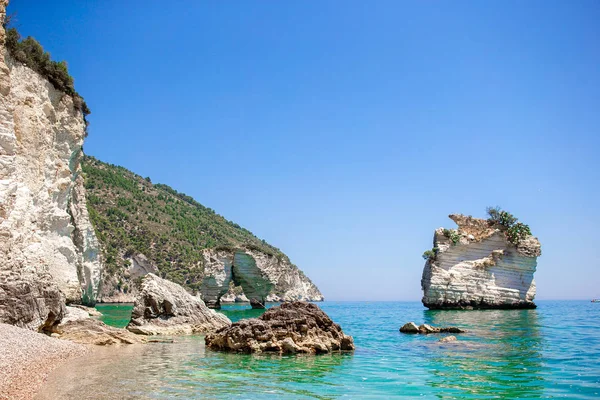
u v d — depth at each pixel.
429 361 17.00
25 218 22.44
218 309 72.62
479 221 62.50
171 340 23.47
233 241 154.62
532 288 60.69
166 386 12.39
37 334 18.38
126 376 13.62
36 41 35.75
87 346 20.00
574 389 12.19
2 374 12.41
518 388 12.38
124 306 69.88
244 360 17.02
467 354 18.72
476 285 59.00
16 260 19.16
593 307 73.56
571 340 22.75
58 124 38.34
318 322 20.34
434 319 41.19
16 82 31.52
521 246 59.84
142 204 143.25
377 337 26.17
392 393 11.91
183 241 133.50
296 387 12.58
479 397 11.46
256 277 77.12
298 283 144.12
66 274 38.53
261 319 20.16
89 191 132.88
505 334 26.45
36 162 33.03
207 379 13.47
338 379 13.70
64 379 12.97
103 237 106.94
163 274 114.12
